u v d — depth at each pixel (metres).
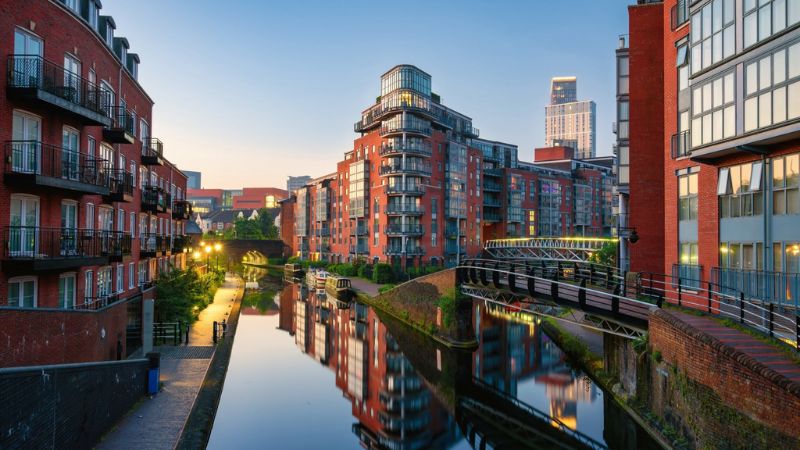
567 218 81.06
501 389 20.67
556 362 24.03
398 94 57.12
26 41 13.99
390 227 55.91
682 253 18.08
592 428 16.17
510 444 15.74
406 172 55.25
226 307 34.94
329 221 72.94
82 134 16.72
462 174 61.88
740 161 14.94
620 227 24.75
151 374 14.98
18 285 13.87
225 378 20.16
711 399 10.51
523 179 72.88
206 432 12.71
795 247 13.02
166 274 27.80
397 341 29.23
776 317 13.34
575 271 20.89
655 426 12.96
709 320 14.06
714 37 14.79
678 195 18.31
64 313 11.95
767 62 12.77
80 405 10.26
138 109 24.08
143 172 26.17
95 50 17.70
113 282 20.30
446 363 24.58
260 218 108.44
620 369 16.61
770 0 12.63
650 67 23.00
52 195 14.98
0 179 12.95
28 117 14.09
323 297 49.16
